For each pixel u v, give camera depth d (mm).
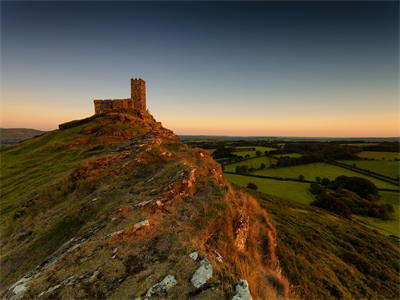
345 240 32562
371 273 23984
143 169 21047
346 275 21953
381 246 32094
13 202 19609
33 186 22719
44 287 6543
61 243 11977
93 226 11383
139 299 5680
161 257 7824
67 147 38406
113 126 46906
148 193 14312
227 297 5691
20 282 7520
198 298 5633
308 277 18906
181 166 18766
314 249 26125
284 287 11938
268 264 14844
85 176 20406
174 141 37625
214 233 10977
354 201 59562
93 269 7199
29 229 14758
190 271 6766
